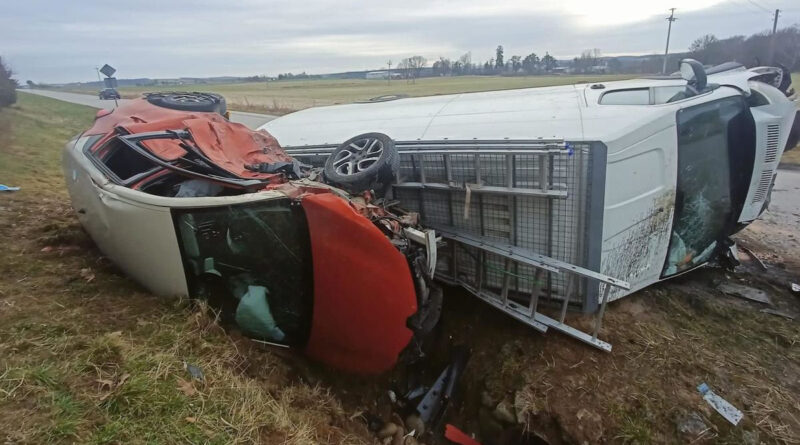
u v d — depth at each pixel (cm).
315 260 301
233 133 411
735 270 518
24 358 236
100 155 406
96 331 273
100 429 203
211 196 329
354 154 414
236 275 312
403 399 407
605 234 375
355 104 644
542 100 466
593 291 392
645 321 416
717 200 433
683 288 475
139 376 238
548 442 336
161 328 289
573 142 360
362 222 295
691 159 402
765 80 490
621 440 320
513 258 378
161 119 443
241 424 234
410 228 340
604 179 359
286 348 340
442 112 489
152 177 353
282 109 2961
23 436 188
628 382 354
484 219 403
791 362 374
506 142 367
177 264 308
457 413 399
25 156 912
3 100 1836
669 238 420
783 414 326
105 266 375
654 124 373
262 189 321
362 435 323
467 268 432
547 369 375
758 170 445
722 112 409
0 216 468
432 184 398
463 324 459
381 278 303
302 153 483
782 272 521
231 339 309
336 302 310
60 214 509
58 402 210
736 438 312
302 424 267
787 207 820
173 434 212
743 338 400
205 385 253
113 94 1911
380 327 319
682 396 341
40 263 360
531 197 377
